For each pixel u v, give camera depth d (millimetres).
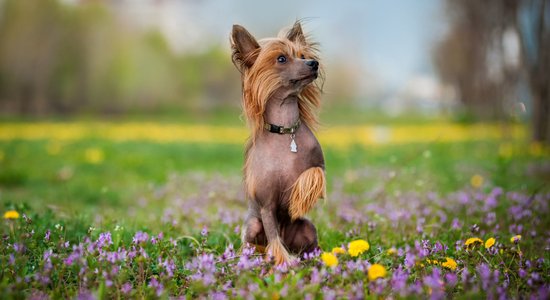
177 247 4785
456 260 4328
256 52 4406
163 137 21953
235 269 3867
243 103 4488
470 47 26062
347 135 22938
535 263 4121
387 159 13875
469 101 32750
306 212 4336
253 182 4340
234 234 5395
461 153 15547
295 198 4297
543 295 3373
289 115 4383
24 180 10297
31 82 37875
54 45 38219
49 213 5762
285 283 3633
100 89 40844
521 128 25703
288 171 4293
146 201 8422
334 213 6738
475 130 25594
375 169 11641
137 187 9922
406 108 68500
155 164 13062
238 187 9398
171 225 5504
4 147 15734
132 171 12086
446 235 5324
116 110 42438
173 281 3930
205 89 56906
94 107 41250
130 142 19203
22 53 36875
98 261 3965
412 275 3863
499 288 3436
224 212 6402
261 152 4359
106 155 14430
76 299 3467
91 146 16875
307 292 3475
